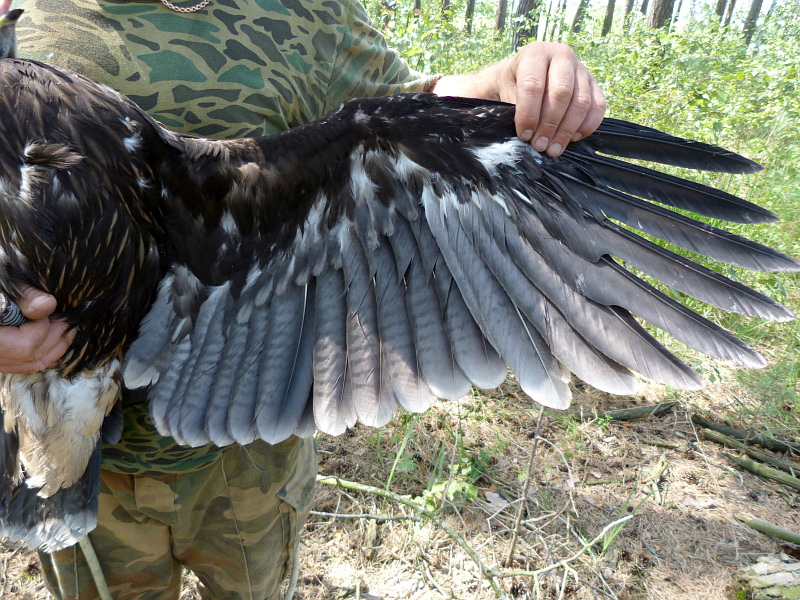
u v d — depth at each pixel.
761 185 2.59
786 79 3.57
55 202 0.60
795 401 1.92
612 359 0.63
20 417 0.69
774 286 2.03
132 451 0.79
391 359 0.71
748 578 1.42
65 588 0.90
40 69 0.61
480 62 3.73
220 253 0.73
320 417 0.71
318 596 1.34
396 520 1.49
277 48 0.78
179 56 0.71
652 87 3.36
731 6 11.19
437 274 0.71
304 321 0.74
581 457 1.73
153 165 0.66
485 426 1.78
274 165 0.70
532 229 0.68
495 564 1.41
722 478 1.71
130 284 0.68
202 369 0.74
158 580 0.95
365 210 0.73
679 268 0.63
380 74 0.92
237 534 0.93
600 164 0.68
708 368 2.04
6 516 0.72
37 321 0.63
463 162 0.70
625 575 1.42
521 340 0.67
